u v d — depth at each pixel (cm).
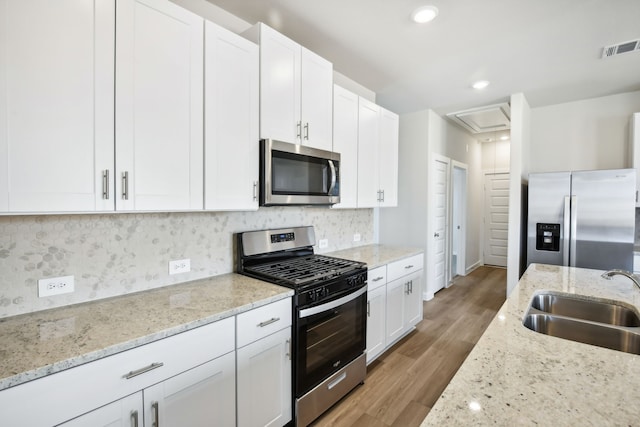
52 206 113
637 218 339
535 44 244
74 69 117
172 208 147
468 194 563
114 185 128
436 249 444
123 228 159
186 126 151
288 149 195
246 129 177
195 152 154
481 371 89
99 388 103
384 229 448
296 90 207
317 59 225
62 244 140
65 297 142
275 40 193
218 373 137
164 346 119
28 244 132
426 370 245
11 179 105
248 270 201
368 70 291
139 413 113
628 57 265
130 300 151
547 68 287
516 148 356
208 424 134
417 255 310
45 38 111
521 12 202
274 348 162
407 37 234
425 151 411
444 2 193
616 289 179
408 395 213
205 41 157
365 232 347
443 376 236
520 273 369
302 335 173
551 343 108
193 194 154
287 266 213
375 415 193
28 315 131
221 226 202
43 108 111
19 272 130
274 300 160
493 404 73
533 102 382
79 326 120
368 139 282
